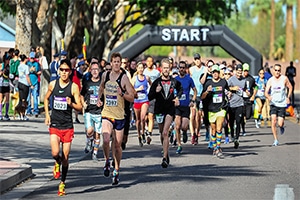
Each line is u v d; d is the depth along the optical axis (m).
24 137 24.27
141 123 23.45
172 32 42.84
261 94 32.50
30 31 36.38
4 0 51.72
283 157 20.61
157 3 54.72
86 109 19.42
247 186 15.12
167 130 17.86
